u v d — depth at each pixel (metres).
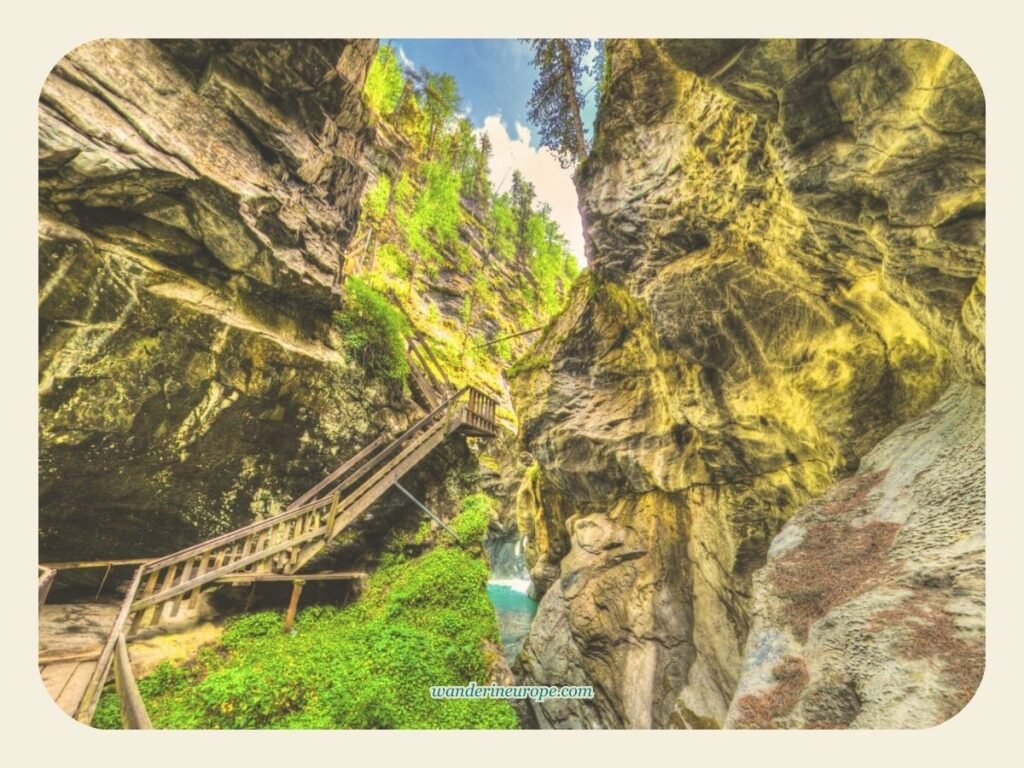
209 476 7.07
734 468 8.85
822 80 4.22
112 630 5.14
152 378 6.18
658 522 10.74
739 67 4.45
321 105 7.88
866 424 6.21
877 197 4.44
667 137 7.64
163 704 4.99
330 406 8.56
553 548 15.80
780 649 3.96
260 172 7.17
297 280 7.91
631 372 11.41
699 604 9.37
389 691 5.45
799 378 6.89
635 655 9.61
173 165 5.95
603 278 10.62
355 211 9.98
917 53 3.73
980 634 3.16
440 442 10.10
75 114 5.25
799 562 4.55
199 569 6.34
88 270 5.54
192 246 6.63
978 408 4.54
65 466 5.69
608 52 8.27
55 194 5.38
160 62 6.06
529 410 12.95
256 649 6.21
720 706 8.09
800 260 6.14
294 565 7.16
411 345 13.17
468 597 7.96
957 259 4.14
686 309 8.01
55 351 5.39
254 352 7.28
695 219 7.39
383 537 9.13
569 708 10.00
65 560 6.11
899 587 3.68
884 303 5.63
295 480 8.21
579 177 9.34
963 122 3.72
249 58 6.70
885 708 3.11
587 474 12.20
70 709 4.23
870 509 4.69
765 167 5.77
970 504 3.92
